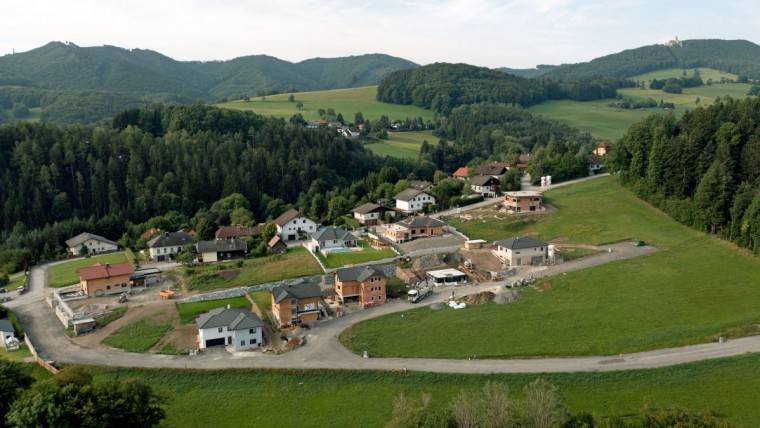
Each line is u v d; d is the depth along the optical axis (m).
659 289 104.12
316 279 120.81
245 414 74.81
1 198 181.00
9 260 148.38
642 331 89.25
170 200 194.25
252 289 117.00
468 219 160.12
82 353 93.38
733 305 94.75
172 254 147.88
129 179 198.88
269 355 90.19
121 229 178.50
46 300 120.38
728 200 124.44
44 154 199.75
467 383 78.12
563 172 196.88
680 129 163.00
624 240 134.75
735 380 73.62
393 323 100.00
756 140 132.00
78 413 60.53
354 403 75.62
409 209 172.00
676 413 58.56
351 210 188.12
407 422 60.59
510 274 119.88
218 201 196.75
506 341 89.62
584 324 93.31
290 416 73.62
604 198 166.12
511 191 185.38
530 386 65.44
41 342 98.50
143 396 67.25
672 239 130.50
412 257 130.12
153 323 102.31
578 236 140.38
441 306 105.88
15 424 61.66
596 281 110.88
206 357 90.44
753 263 109.75
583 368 79.81
